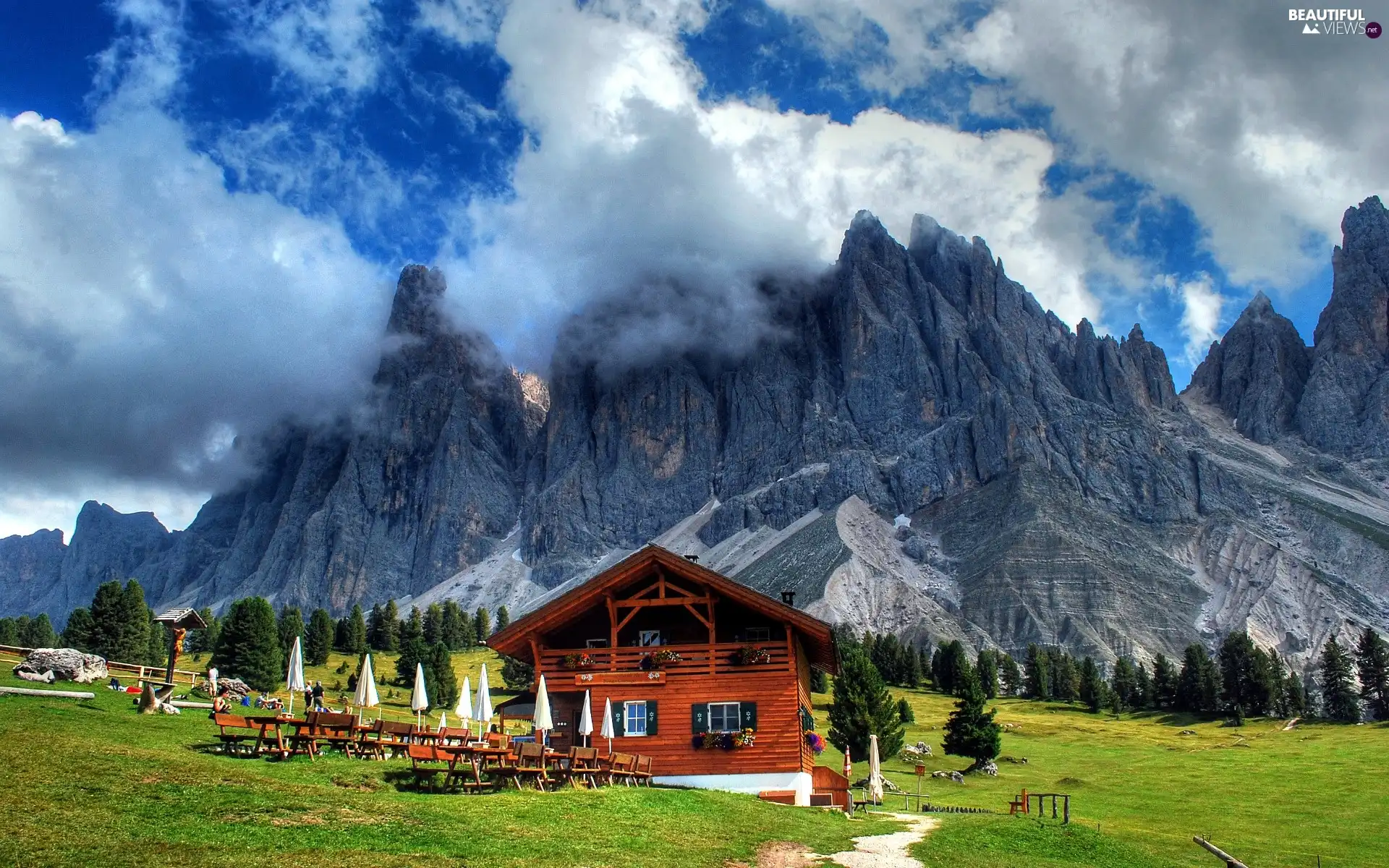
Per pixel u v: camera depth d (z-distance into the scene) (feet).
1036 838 160.15
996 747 387.75
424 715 370.12
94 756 114.93
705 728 185.06
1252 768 398.01
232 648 411.54
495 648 195.62
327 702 379.96
